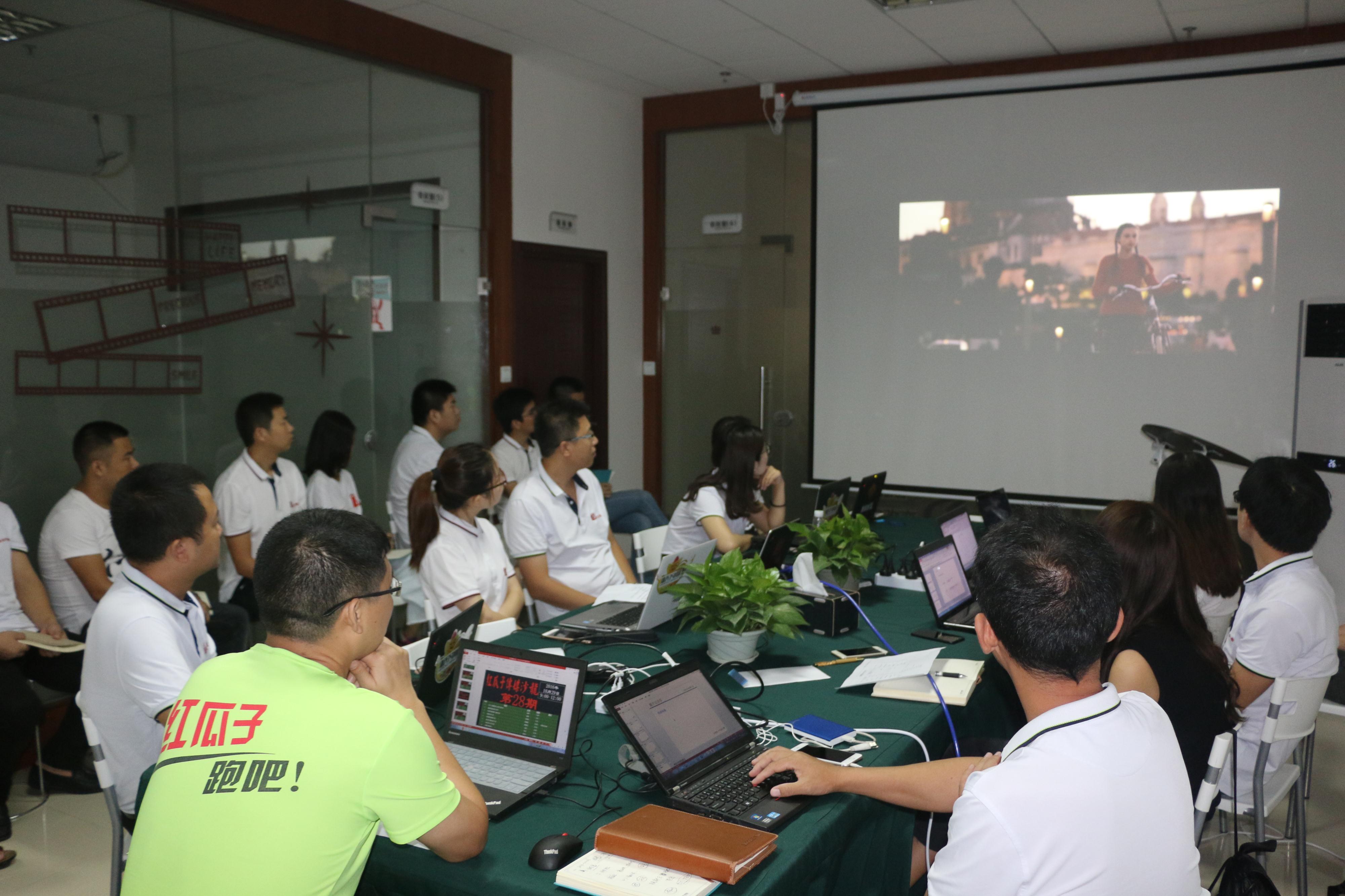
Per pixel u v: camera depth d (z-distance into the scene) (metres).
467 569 3.05
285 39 4.62
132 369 4.07
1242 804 2.37
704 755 1.81
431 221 5.55
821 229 6.17
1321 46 4.80
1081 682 1.22
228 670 1.30
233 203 4.45
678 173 6.99
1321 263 4.93
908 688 2.26
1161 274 5.29
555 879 1.43
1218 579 2.69
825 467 6.33
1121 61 5.49
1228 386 5.20
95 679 2.06
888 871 1.89
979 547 1.31
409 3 4.88
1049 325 5.60
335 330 5.00
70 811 3.24
